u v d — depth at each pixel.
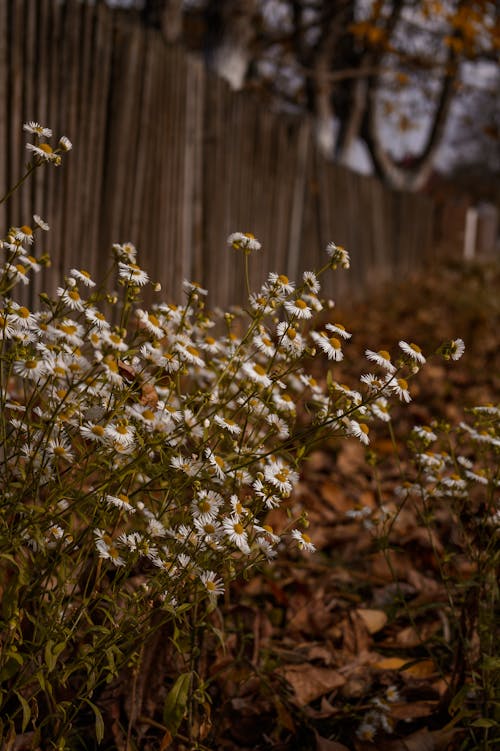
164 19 6.98
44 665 1.72
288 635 2.78
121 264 1.99
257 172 6.85
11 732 1.77
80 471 1.87
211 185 5.86
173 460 1.81
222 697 2.32
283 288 2.07
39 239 3.99
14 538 1.72
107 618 1.94
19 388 2.60
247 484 2.07
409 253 13.17
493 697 2.11
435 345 7.23
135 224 4.90
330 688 2.44
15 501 1.75
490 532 2.34
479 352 7.05
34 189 3.94
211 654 2.37
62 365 1.81
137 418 1.81
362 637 2.76
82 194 4.34
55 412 1.75
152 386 2.01
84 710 2.07
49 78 4.01
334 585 3.17
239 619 2.58
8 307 1.82
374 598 3.05
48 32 3.98
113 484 1.96
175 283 5.43
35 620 1.75
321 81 11.88
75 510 1.75
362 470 4.47
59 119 4.12
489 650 2.13
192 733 2.05
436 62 12.35
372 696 2.47
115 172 4.65
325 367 6.27
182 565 1.79
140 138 4.88
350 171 9.97
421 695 2.43
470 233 16.36
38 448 1.79
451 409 5.45
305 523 1.94
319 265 8.86
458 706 2.06
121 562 1.74
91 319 1.88
